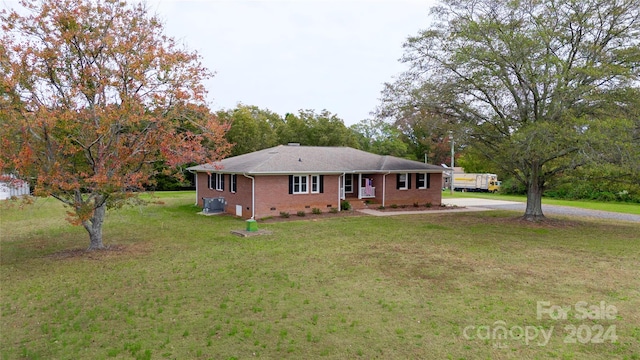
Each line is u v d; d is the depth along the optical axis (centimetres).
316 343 643
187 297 866
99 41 1213
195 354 608
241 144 4350
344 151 2936
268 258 1225
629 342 646
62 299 859
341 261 1188
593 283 973
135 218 2155
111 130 1219
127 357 601
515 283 972
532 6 1831
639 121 1588
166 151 1273
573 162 1684
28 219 2069
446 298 859
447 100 2027
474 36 1783
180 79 1289
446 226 1928
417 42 2052
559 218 2334
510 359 592
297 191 2320
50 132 1113
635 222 2173
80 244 1457
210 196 2678
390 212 2495
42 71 1148
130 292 902
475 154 2291
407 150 6706
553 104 1770
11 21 1119
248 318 747
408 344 640
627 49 1680
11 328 714
